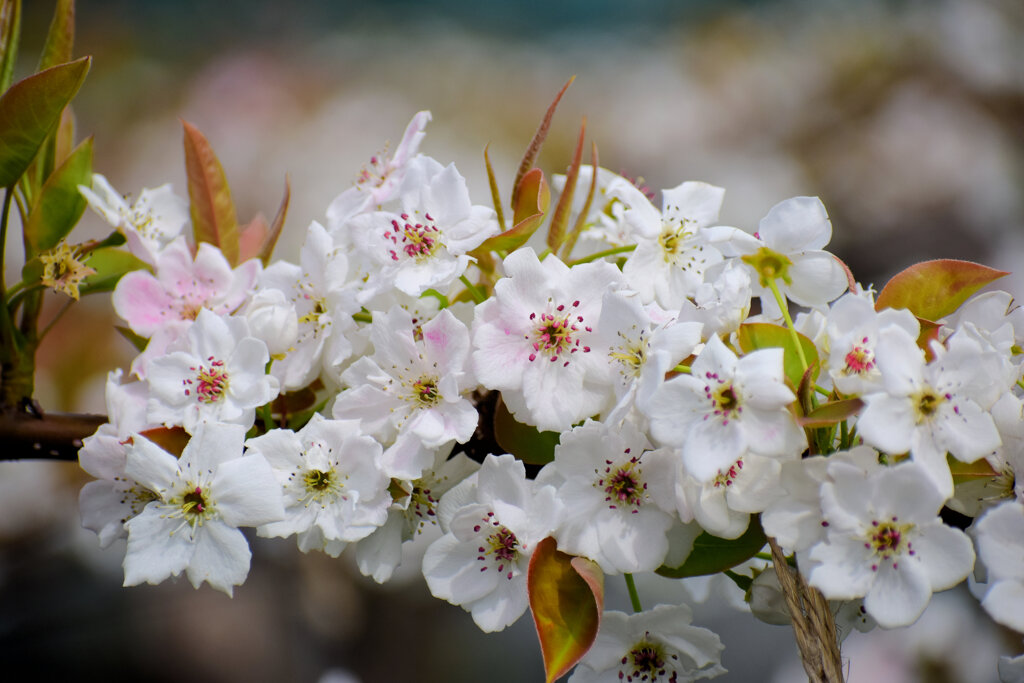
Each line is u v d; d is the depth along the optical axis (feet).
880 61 7.02
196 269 2.38
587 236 2.40
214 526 2.23
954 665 4.40
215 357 2.30
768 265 2.27
